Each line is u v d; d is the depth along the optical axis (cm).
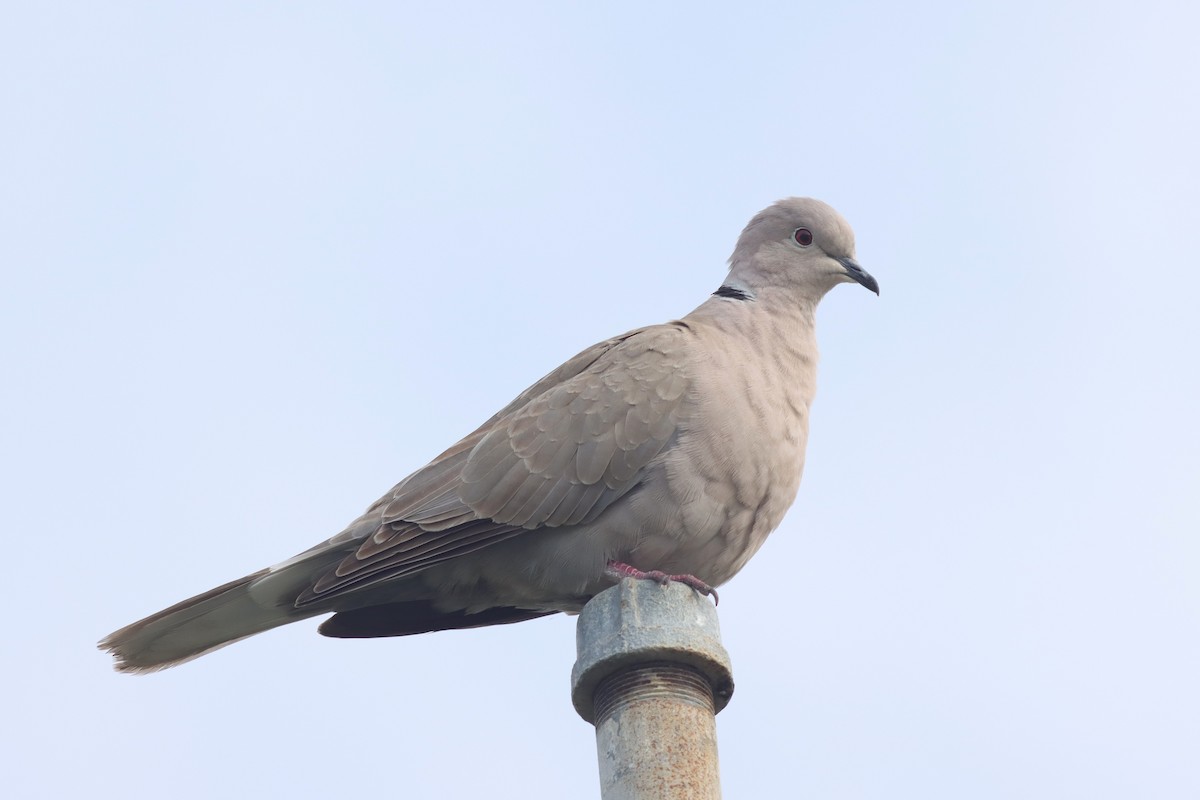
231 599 1170
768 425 1172
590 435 1157
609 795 865
